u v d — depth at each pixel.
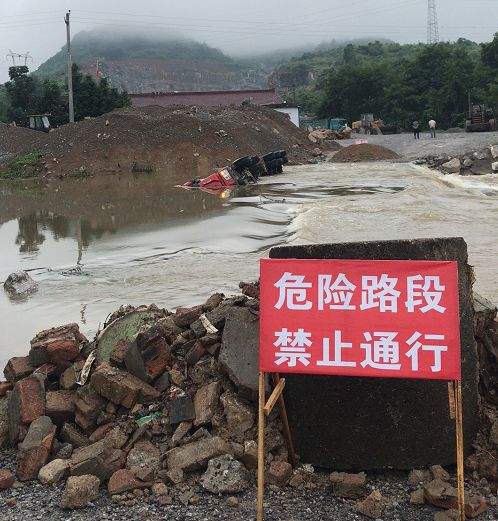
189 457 4.68
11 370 5.96
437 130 65.31
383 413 4.66
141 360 5.52
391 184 27.00
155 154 38.84
